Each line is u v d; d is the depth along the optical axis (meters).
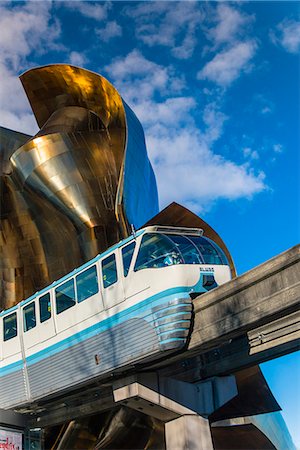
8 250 40.59
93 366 17.47
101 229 36.09
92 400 21.92
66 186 36.78
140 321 16.09
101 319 17.39
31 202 39.09
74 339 18.33
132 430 28.73
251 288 14.53
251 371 27.11
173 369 20.42
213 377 19.30
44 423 23.50
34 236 40.06
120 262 17.19
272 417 32.22
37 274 39.94
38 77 40.72
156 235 16.84
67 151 37.47
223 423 28.06
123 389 18.52
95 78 38.22
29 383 20.31
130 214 35.56
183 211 29.67
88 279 18.23
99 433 30.23
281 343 15.58
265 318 14.09
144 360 16.17
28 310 20.84
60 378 18.78
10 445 21.16
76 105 41.47
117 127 38.84
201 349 16.36
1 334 22.05
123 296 16.77
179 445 18.30
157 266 16.14
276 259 13.83
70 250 37.81
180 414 18.48
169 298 15.61
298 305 13.38
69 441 30.16
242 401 27.50
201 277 16.17
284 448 33.22
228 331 14.98
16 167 38.44
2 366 21.70
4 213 40.44
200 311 15.93
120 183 35.06
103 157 38.03
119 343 16.67
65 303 19.03
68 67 38.72
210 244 17.28
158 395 18.20
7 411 21.39
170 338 15.34
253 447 30.11
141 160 38.19
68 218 36.84
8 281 40.31
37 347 19.98
